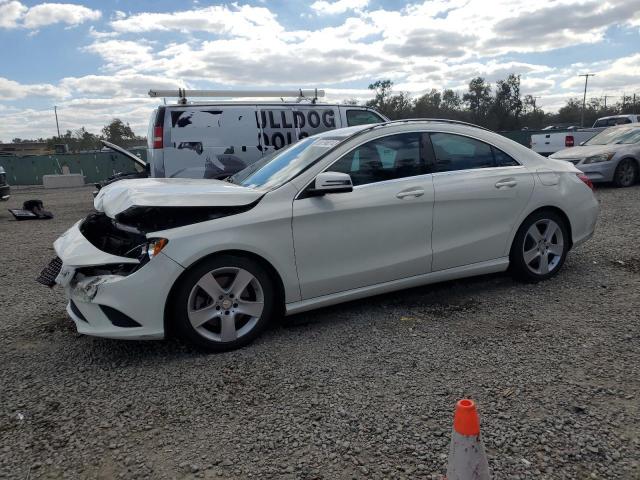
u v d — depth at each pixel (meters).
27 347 4.04
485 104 64.06
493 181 4.65
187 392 3.21
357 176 4.19
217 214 3.72
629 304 4.31
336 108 8.90
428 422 2.78
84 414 3.01
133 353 3.83
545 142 20.22
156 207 3.54
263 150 8.39
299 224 3.90
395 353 3.63
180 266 3.54
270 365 3.54
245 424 2.84
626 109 75.81
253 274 3.79
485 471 1.88
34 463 2.57
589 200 5.19
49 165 32.38
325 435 2.70
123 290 3.48
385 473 2.39
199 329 3.69
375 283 4.27
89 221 4.31
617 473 2.32
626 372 3.20
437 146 4.55
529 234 4.90
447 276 4.57
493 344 3.70
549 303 4.46
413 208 4.30
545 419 2.74
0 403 3.17
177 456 2.59
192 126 8.02
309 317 4.39
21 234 9.92
